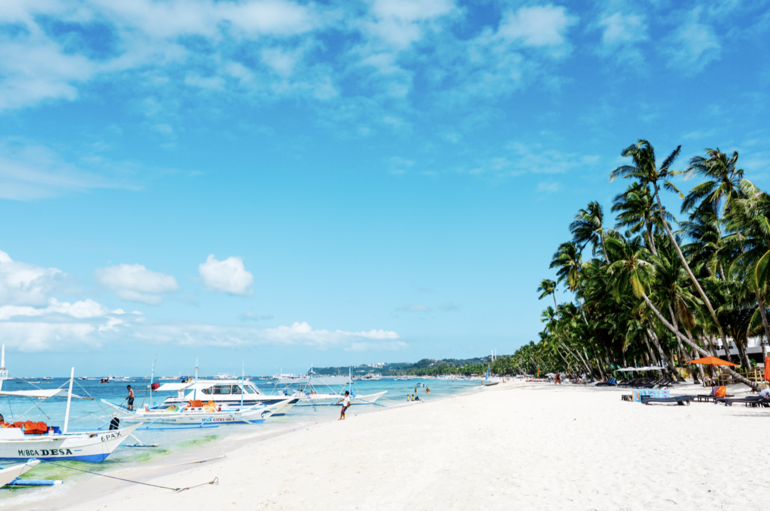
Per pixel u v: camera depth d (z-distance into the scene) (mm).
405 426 22781
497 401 36594
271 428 30641
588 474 10023
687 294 36781
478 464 12172
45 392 19031
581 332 68375
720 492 7891
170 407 33938
